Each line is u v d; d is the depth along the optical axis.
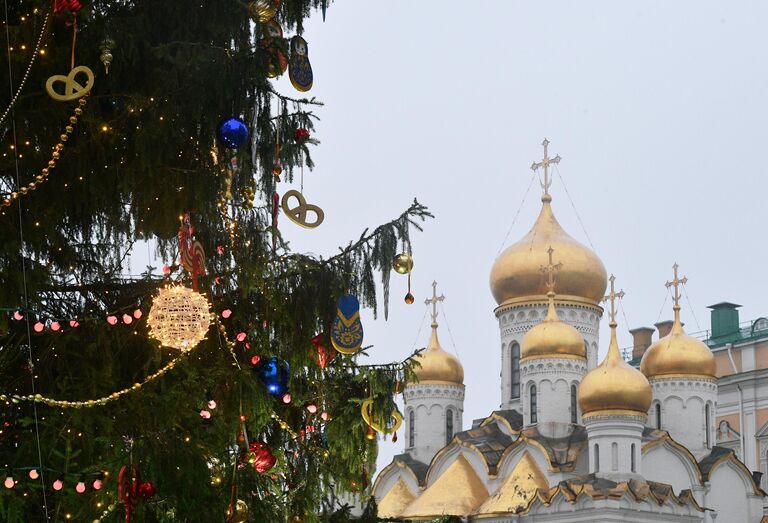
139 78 24.20
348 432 29.25
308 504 27.94
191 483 22.64
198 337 22.55
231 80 23.84
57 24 22.95
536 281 116.62
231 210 25.75
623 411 100.62
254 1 24.16
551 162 120.56
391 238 26.23
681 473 104.88
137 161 23.20
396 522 36.88
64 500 22.23
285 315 25.67
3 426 23.25
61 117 23.14
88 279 25.81
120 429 22.95
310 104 25.70
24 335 23.58
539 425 107.88
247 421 25.81
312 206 25.83
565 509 97.81
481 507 104.31
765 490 119.50
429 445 119.06
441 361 120.88
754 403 123.25
